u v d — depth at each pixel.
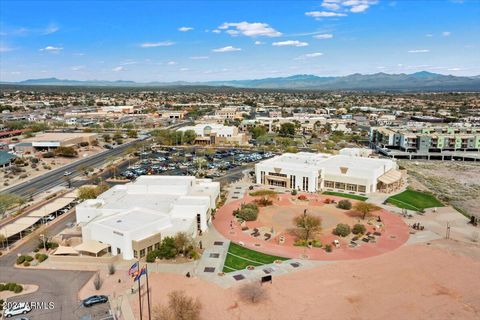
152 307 71.44
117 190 132.62
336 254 95.75
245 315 69.50
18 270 87.12
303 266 89.19
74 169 197.00
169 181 135.38
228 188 160.12
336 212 129.25
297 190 157.38
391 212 129.12
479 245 101.25
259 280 82.31
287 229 113.81
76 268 88.00
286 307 72.12
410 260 92.06
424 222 119.19
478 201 149.12
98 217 106.75
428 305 72.75
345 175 157.38
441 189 166.38
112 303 73.06
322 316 69.31
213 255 95.25
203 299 74.56
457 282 81.44
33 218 114.38
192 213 110.25
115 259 91.94
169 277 83.75
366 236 107.19
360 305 72.81
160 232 98.44
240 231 112.06
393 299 74.88
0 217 122.56
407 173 195.75
